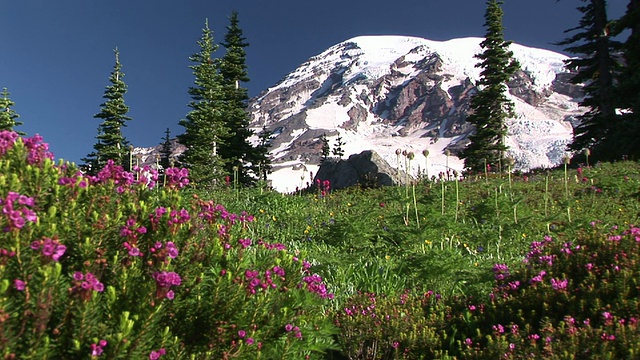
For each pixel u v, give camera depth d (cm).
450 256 701
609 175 1898
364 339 500
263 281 342
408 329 509
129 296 274
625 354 373
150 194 375
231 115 4103
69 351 237
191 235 326
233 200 1467
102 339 244
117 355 239
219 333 297
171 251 291
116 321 258
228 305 306
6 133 361
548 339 402
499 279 588
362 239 955
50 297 233
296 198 1662
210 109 3666
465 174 2609
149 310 258
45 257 249
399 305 575
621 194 1567
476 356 430
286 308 341
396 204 1565
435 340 486
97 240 298
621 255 512
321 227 1170
